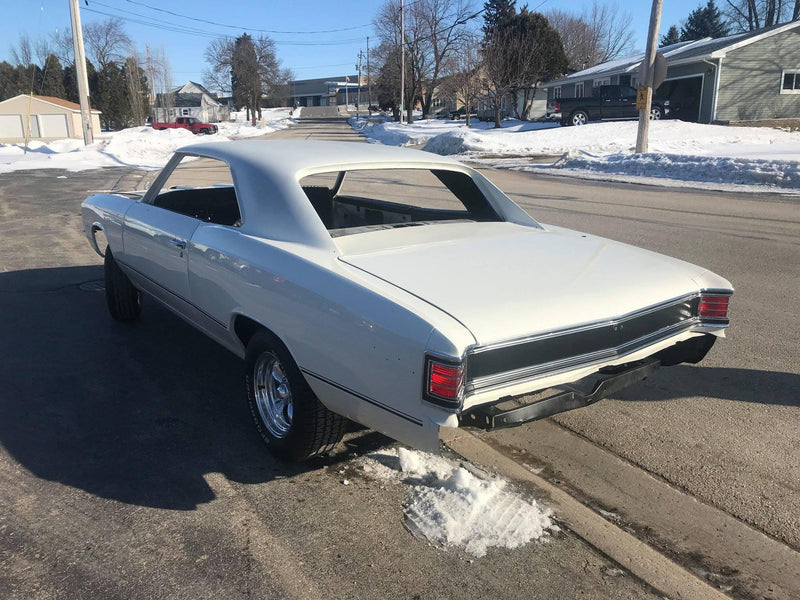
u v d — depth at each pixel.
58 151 25.56
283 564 2.41
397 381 2.38
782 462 3.13
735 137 23.34
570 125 31.89
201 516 2.70
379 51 59.97
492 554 2.47
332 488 2.91
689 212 10.62
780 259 7.29
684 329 3.05
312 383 2.76
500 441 3.37
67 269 7.02
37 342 4.76
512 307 2.46
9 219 10.32
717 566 2.42
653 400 3.84
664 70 17.45
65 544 2.51
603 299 2.68
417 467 3.09
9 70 68.62
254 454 3.21
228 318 3.28
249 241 3.15
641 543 2.54
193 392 3.94
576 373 2.59
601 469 3.09
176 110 86.19
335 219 4.14
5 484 2.91
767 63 28.48
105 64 64.38
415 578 2.33
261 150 3.61
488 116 47.97
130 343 4.77
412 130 39.84
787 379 4.11
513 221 3.88
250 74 81.62
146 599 2.22
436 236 3.37
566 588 2.29
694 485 2.95
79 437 3.36
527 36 39.84
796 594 2.28
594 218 10.01
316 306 2.67
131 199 4.79
